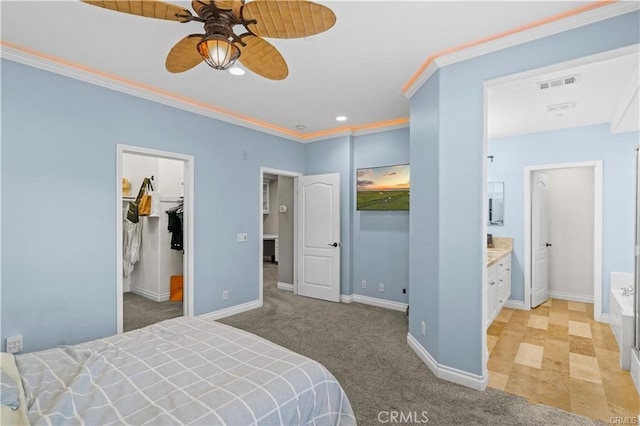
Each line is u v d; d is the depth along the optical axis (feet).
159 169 15.71
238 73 9.39
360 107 12.37
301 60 8.54
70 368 5.00
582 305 14.94
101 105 9.50
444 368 8.18
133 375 4.75
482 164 7.67
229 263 13.28
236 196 13.57
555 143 13.80
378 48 7.89
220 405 3.99
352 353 9.68
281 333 11.31
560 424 6.42
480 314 7.67
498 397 7.36
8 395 3.78
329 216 15.88
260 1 4.46
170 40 7.63
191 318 7.48
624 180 12.33
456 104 8.04
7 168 7.83
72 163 8.89
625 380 8.14
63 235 8.71
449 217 8.14
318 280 16.19
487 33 7.23
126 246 17.07
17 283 7.97
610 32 6.28
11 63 7.89
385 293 14.66
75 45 7.84
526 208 14.47
